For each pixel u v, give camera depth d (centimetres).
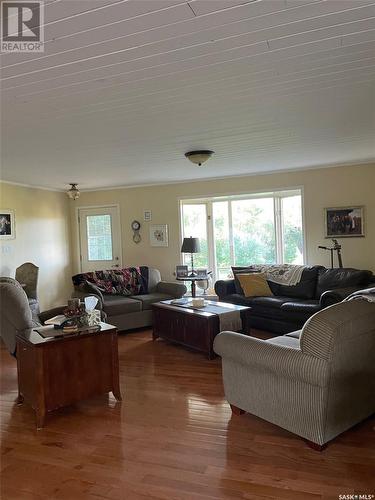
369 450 228
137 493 198
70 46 192
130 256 710
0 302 328
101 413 292
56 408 282
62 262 720
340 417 232
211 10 166
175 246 679
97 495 198
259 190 616
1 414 297
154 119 315
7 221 598
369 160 534
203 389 332
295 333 317
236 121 330
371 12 174
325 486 198
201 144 404
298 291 517
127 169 534
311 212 582
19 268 588
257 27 183
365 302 246
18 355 310
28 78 228
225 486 200
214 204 699
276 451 231
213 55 209
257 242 670
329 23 182
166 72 228
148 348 459
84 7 159
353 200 554
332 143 421
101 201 724
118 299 547
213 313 414
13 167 493
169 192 678
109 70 222
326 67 231
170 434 257
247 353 254
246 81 247
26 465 227
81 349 296
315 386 223
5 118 298
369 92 273
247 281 546
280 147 432
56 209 709
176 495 195
